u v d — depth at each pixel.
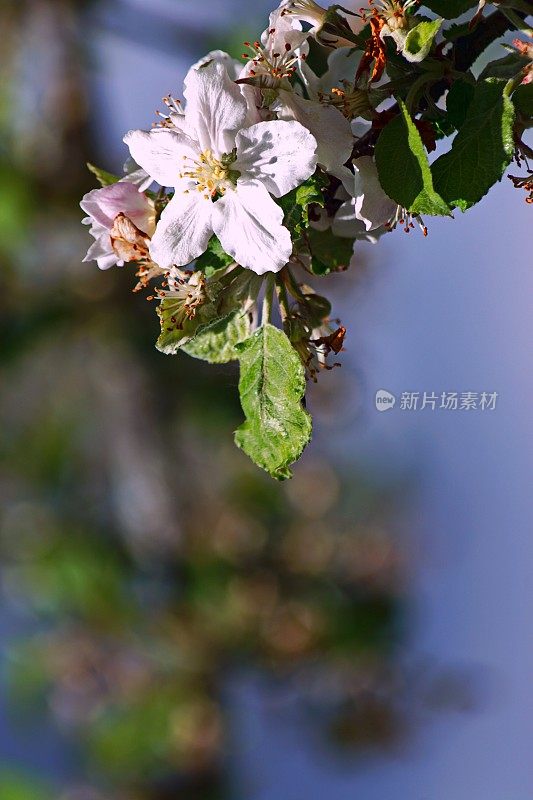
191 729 1.47
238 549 1.46
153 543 1.51
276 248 0.76
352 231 0.79
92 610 1.47
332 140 0.77
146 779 1.51
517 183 0.77
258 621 1.43
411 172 0.76
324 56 0.79
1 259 1.45
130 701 1.50
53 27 1.43
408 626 1.48
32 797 1.48
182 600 1.45
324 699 1.48
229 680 1.49
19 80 1.46
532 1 0.77
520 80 0.76
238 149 0.77
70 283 1.49
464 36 0.77
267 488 1.51
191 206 0.77
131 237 0.78
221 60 0.79
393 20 0.77
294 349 0.77
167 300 0.78
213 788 1.52
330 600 1.44
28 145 1.45
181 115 0.77
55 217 1.46
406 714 1.47
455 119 0.77
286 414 0.76
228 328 0.79
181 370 1.50
